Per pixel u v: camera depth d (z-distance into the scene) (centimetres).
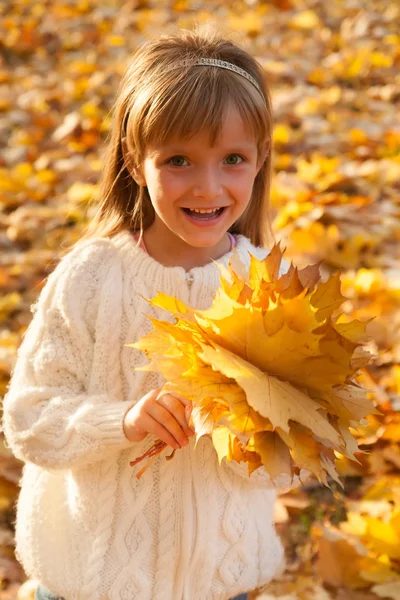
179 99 173
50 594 195
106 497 185
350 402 152
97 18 814
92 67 709
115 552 184
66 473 192
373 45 665
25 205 524
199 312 148
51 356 186
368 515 271
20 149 591
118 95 211
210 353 138
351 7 739
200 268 191
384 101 584
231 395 141
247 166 180
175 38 192
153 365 148
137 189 203
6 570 270
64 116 641
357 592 245
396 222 425
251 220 217
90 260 190
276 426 132
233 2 803
